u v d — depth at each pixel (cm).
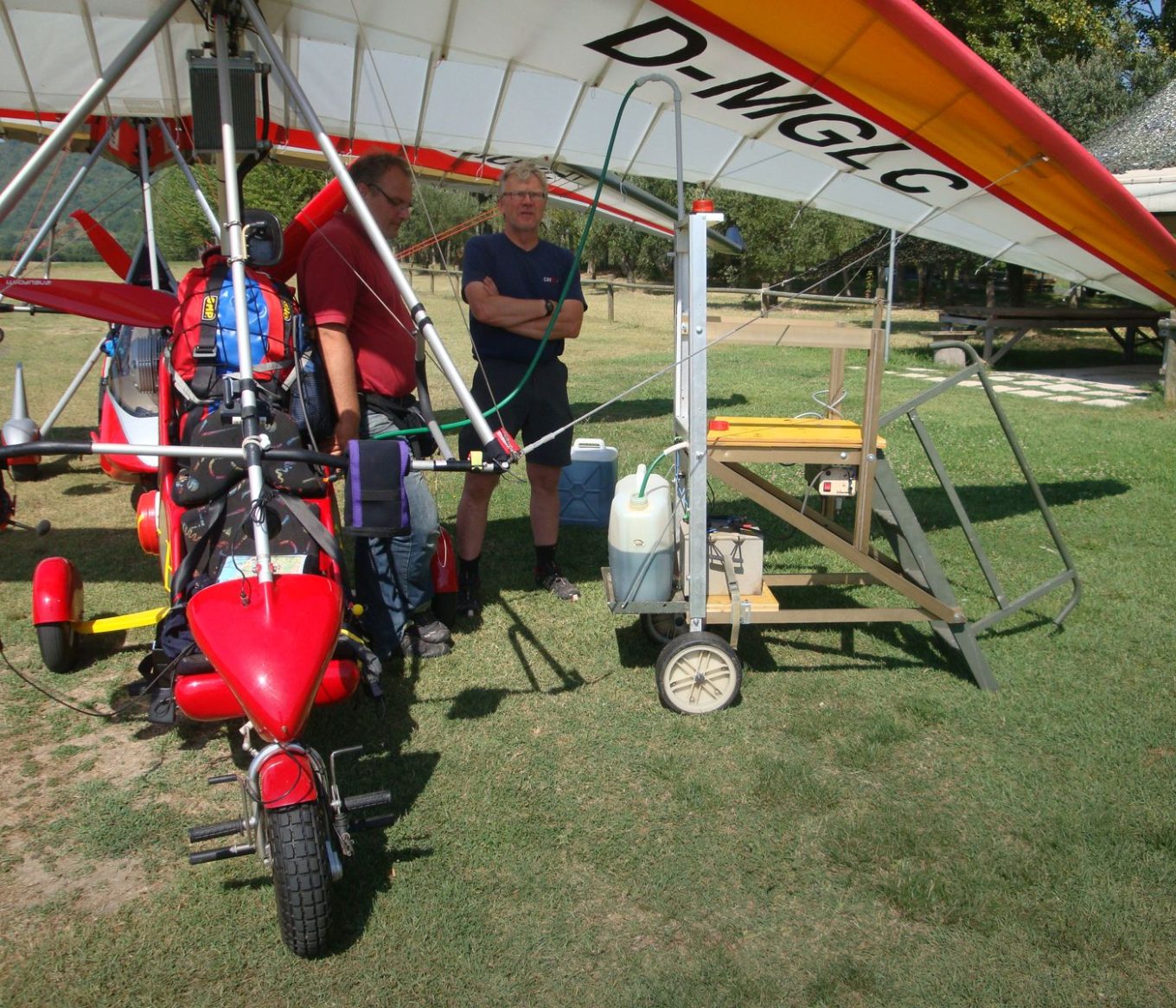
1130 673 423
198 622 269
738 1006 244
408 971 255
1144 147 1364
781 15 339
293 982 252
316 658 259
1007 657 439
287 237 555
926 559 402
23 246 669
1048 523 452
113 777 346
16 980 252
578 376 1291
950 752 360
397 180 409
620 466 770
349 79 532
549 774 345
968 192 477
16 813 325
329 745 362
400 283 337
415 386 447
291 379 369
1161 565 557
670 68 406
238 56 346
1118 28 2348
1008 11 2222
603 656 442
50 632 404
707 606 392
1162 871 291
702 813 323
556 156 661
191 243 1093
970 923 272
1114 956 260
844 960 259
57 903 281
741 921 275
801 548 590
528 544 600
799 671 428
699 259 352
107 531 616
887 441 884
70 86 560
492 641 459
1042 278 2984
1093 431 927
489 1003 245
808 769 346
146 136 699
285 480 333
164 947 265
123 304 605
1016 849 303
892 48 349
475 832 312
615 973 255
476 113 581
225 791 338
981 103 373
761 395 1136
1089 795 331
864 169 493
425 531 411
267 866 279
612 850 303
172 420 382
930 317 2270
